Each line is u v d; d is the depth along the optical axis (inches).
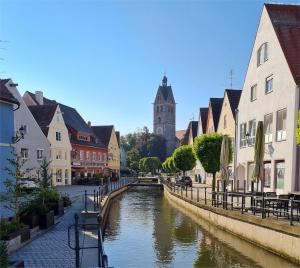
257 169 611.2
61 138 1796.3
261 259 478.0
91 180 1882.4
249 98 1099.3
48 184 671.8
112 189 1517.0
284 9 981.8
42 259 377.4
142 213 981.2
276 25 931.3
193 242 595.8
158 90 5374.0
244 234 581.0
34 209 529.3
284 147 836.0
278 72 885.8
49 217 547.5
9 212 566.6
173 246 568.4
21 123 1400.1
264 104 973.2
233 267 445.7
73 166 1958.7
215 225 719.1
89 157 2255.2
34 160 1475.1
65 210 782.5
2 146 638.5
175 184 1459.2
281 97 864.3
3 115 648.4
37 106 1777.8
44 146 1551.4
